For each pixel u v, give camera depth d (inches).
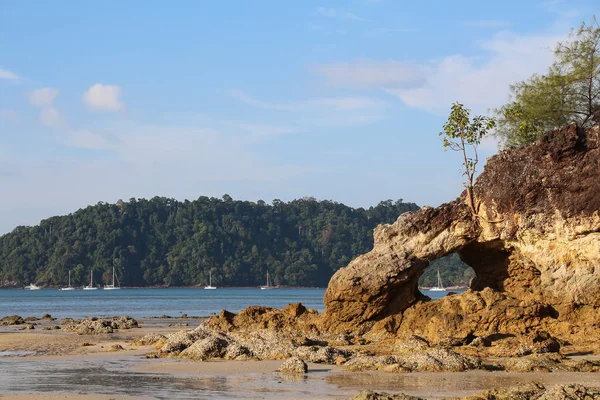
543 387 798.5
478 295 1336.1
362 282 1398.9
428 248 1441.9
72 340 1525.6
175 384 895.7
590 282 1317.7
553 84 1555.1
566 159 1322.6
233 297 6338.6
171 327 1989.4
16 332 1803.6
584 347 1221.7
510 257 1438.2
